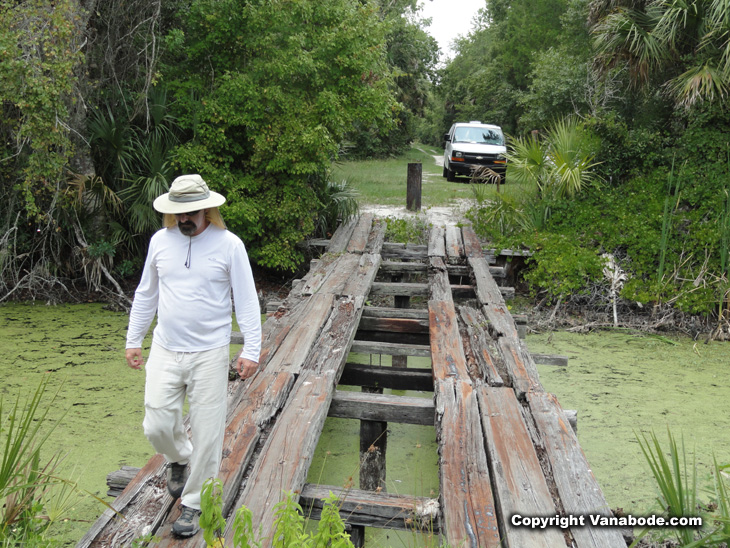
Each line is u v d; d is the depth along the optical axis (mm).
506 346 5734
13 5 8281
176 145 9945
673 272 9477
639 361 7832
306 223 10062
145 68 10008
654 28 10102
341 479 5184
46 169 8430
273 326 6109
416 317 7039
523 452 3811
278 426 4020
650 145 11219
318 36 9352
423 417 4574
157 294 3189
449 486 3467
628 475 5008
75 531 4070
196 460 3051
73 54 8234
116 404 6039
